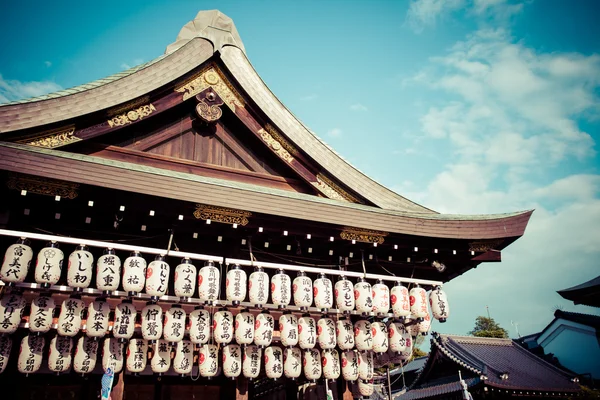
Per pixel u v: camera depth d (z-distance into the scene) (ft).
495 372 93.50
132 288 24.44
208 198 25.93
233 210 27.17
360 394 34.71
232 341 29.07
